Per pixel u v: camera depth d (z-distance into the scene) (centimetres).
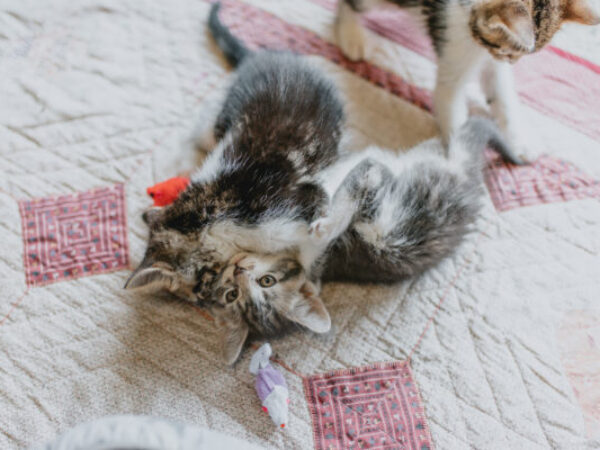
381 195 73
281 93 74
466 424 70
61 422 71
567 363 72
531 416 70
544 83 81
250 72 76
